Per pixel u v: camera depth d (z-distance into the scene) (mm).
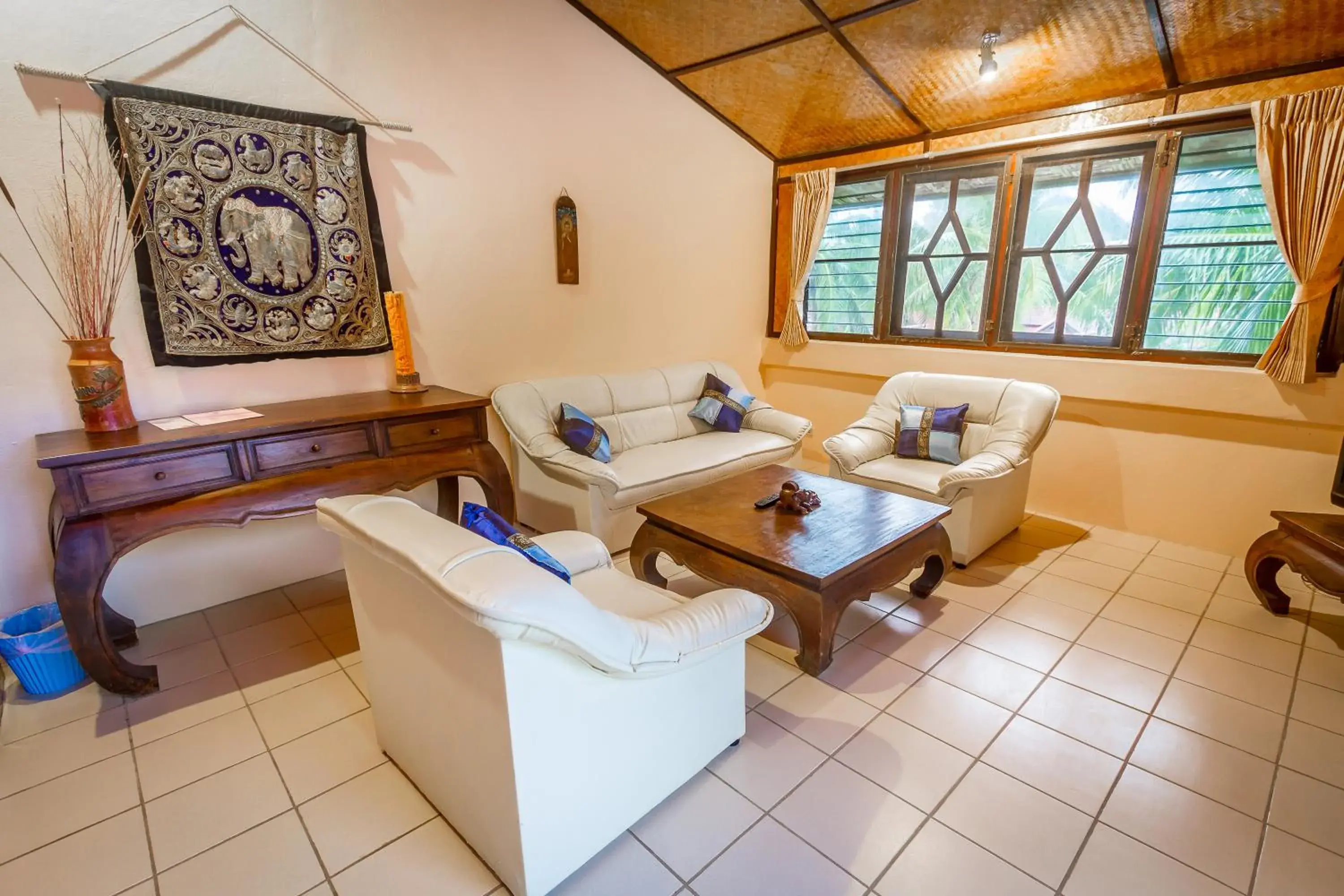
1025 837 1595
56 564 1950
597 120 3705
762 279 5031
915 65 3422
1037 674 2277
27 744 1947
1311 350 2879
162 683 2266
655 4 3266
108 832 1631
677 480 3436
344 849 1577
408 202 3061
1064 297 3695
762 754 1889
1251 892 1443
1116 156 3393
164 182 2412
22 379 2273
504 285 3486
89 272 2227
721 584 2416
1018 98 3539
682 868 1517
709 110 4277
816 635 2160
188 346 2545
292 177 2688
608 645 1326
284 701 2166
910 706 2105
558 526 3395
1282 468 3117
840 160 4500
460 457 2801
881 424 3842
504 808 1369
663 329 4375
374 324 3020
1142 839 1587
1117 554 3328
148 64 2350
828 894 1448
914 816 1660
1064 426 3771
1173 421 3389
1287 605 2660
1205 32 2760
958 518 3105
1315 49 2744
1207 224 3174
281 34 2609
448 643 1381
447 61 3072
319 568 3127
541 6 3348
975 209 3971
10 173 2156
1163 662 2340
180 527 2135
